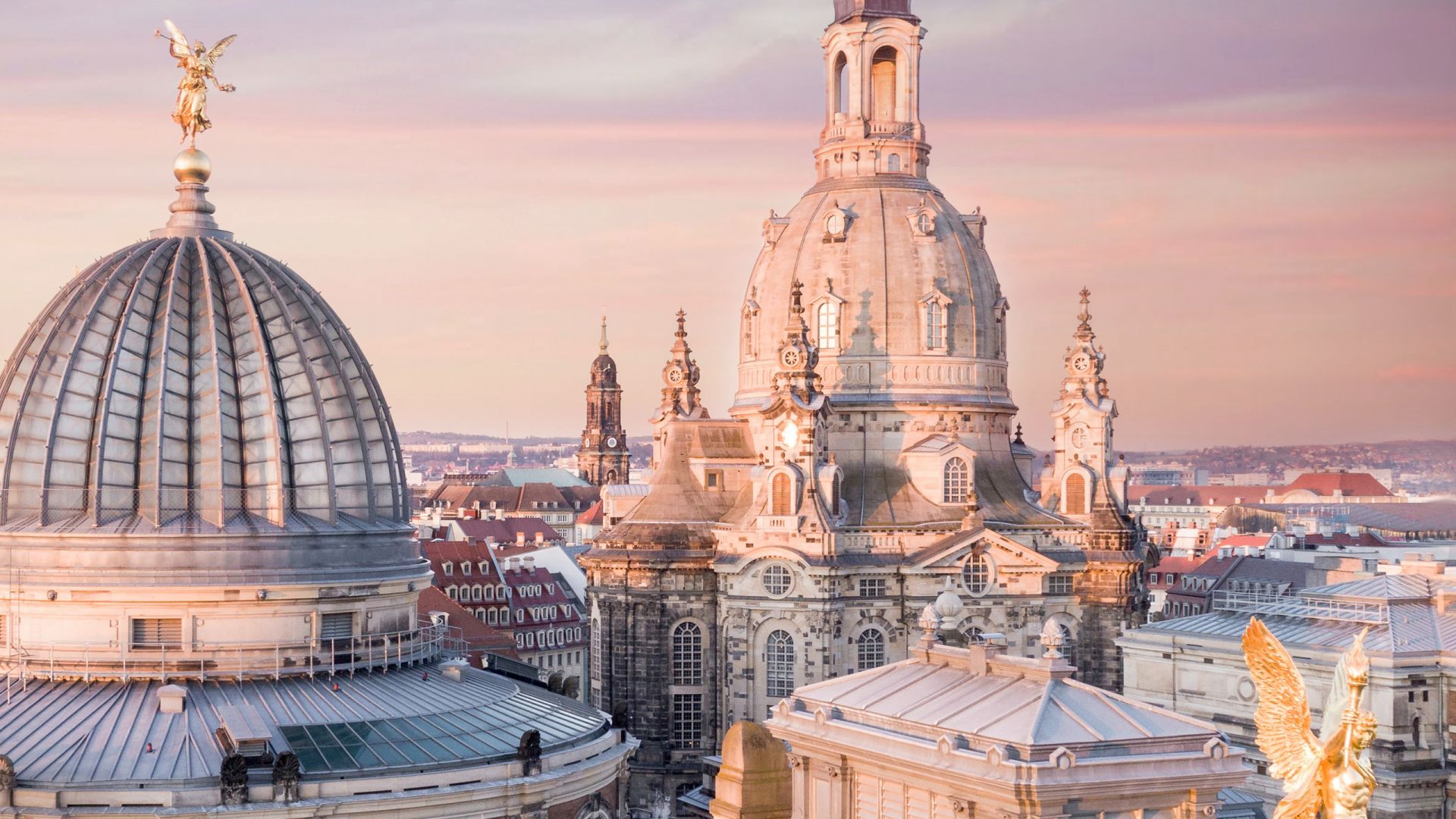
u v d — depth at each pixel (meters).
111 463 117.62
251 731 106.56
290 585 115.88
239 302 124.00
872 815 79.31
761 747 82.69
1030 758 71.06
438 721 114.12
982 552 181.75
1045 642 78.94
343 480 125.25
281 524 118.56
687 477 194.12
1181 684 149.88
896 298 191.12
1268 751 43.12
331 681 116.56
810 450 181.12
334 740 107.81
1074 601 187.00
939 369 191.38
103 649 113.62
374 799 103.75
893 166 199.62
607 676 188.75
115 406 118.75
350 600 119.69
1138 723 74.25
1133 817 71.94
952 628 100.00
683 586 186.88
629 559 187.00
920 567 180.25
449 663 126.62
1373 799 132.25
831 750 80.62
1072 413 195.50
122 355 120.25
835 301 191.00
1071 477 194.38
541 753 113.38
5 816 98.38
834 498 182.12
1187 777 71.94
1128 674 155.12
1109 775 71.12
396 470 132.12
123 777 101.50
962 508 187.00
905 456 189.25
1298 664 138.25
